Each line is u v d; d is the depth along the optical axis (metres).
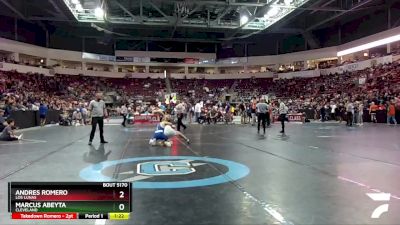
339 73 47.34
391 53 39.06
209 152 10.91
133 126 25.94
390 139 14.99
